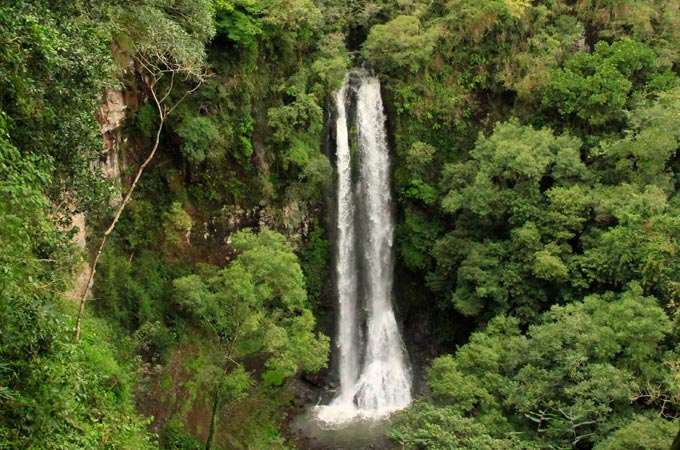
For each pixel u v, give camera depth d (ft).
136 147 82.53
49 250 44.78
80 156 47.32
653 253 75.36
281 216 97.30
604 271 82.23
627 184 87.97
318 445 83.61
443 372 77.15
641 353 68.39
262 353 91.40
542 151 92.53
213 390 77.51
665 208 82.53
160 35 65.41
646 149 87.71
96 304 71.87
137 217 80.89
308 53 102.32
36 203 33.86
